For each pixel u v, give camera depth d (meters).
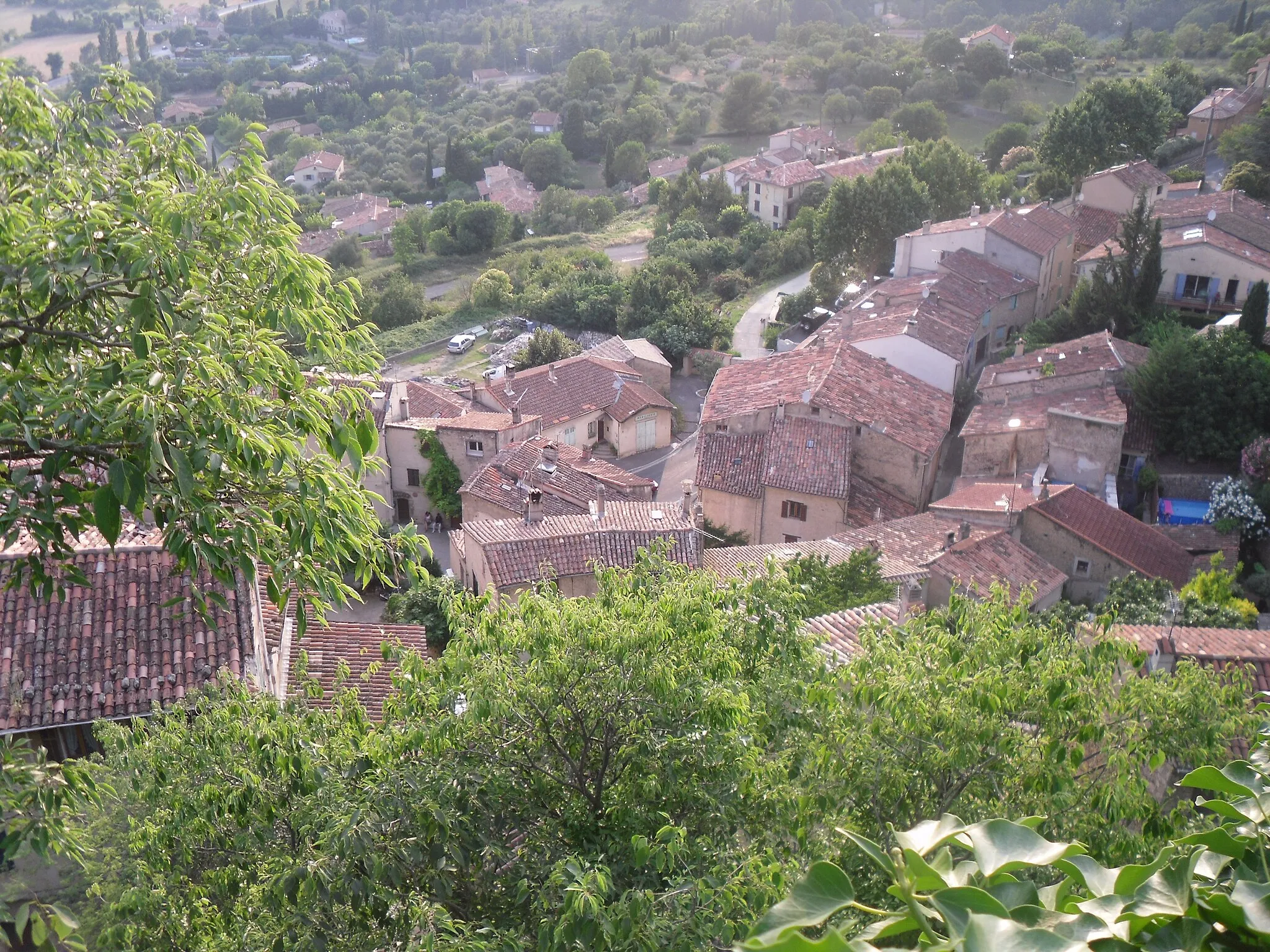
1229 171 82.94
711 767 12.42
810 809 12.12
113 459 8.81
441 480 53.88
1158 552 40.22
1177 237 62.53
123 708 17.52
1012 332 66.19
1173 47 162.38
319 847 11.63
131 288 9.73
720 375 55.91
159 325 9.53
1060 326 60.59
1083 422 46.22
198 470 8.95
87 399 8.83
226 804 12.38
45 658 17.95
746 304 89.69
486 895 12.29
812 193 107.81
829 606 31.20
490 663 12.21
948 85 160.25
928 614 14.48
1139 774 12.49
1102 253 66.56
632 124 168.88
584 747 12.51
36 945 9.02
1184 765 13.82
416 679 12.84
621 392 66.69
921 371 57.34
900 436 48.34
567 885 9.91
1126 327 58.56
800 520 47.41
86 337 9.58
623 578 14.27
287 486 10.09
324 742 13.52
